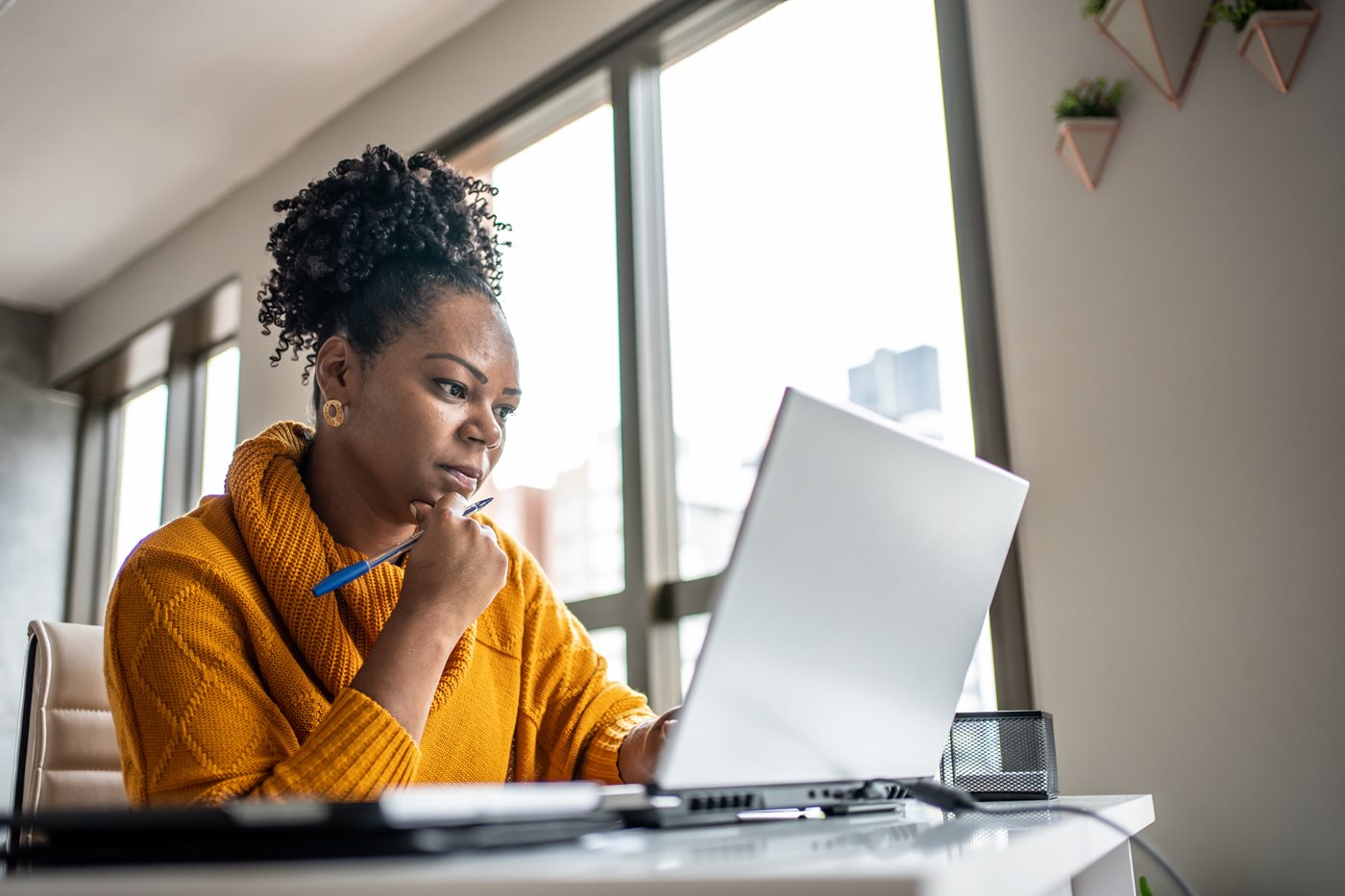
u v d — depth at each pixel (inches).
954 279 87.0
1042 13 81.8
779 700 26.7
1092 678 72.2
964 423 84.3
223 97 135.3
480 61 124.8
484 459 48.1
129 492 180.7
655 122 112.2
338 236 48.6
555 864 19.1
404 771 32.3
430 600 37.8
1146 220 74.4
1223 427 69.2
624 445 103.5
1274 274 68.5
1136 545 71.7
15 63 126.2
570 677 52.9
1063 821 29.3
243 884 17.8
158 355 172.4
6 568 172.9
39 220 158.6
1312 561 64.7
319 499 47.6
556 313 118.0
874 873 17.2
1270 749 64.6
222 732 36.1
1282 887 63.2
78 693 56.1
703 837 24.2
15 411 179.2
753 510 25.0
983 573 33.4
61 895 18.0
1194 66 73.5
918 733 32.5
